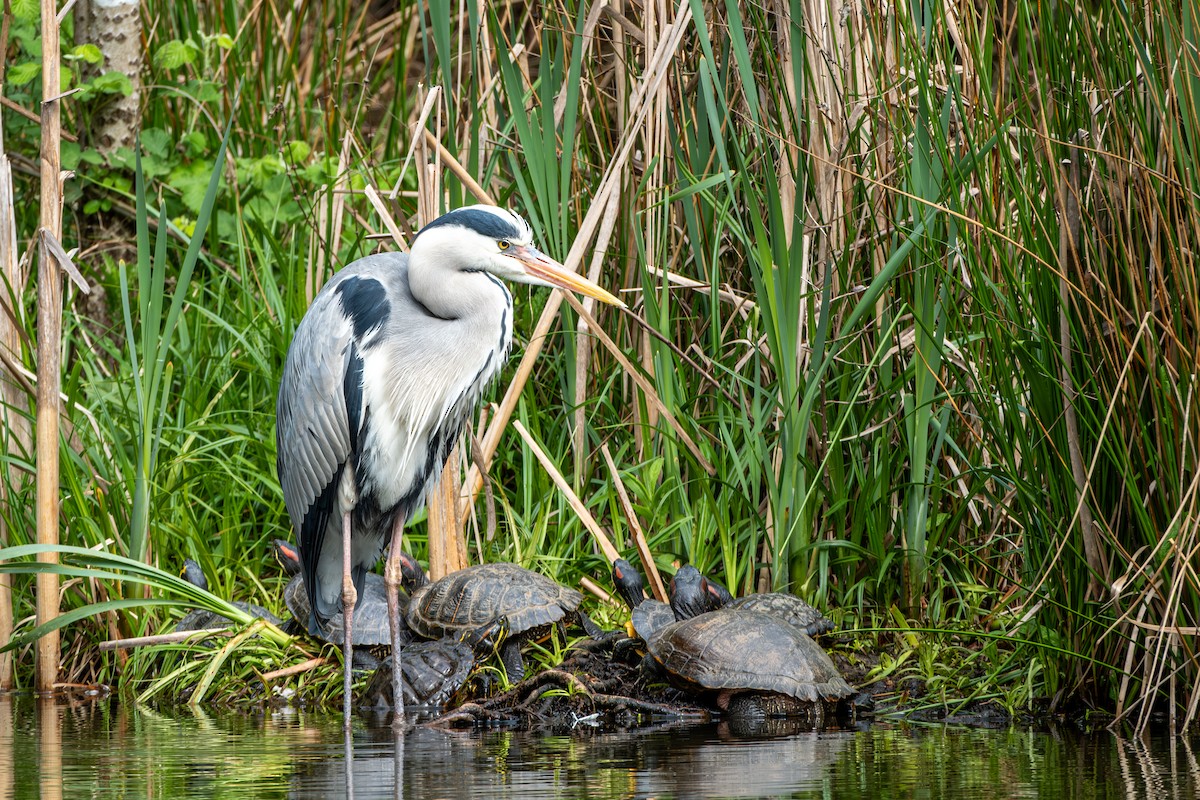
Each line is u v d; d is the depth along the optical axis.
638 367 11.52
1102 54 8.30
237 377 13.32
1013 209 10.05
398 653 9.27
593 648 10.02
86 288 10.14
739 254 11.38
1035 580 8.84
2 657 10.62
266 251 14.16
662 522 11.28
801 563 10.52
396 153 16.00
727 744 7.98
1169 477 8.09
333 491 9.36
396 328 9.20
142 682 10.47
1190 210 7.77
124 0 14.52
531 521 11.52
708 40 9.93
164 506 11.66
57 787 6.86
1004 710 8.91
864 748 7.73
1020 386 8.93
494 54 12.32
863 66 10.29
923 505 10.30
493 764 7.40
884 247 10.48
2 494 10.97
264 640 10.31
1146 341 7.93
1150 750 7.53
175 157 15.20
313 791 6.70
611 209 10.74
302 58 18.59
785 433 10.34
